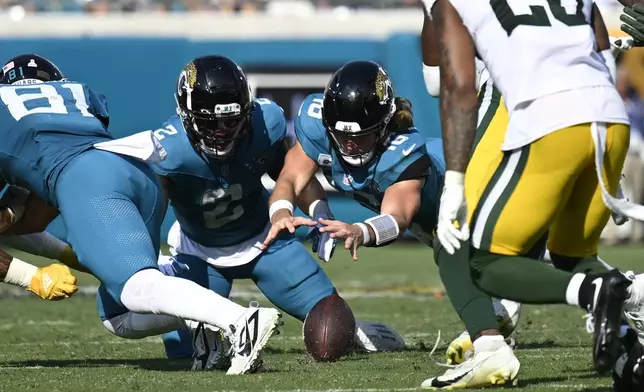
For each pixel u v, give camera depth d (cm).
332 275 3303
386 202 1540
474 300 1220
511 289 1175
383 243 1473
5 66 1706
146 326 1606
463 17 1202
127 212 1463
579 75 1164
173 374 1438
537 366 1446
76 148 1516
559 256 1252
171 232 1802
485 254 1195
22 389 1300
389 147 1561
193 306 1397
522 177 1159
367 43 4109
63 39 4094
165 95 4088
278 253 1733
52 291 1492
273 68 4162
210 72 1536
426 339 1892
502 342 1211
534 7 1186
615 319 1080
